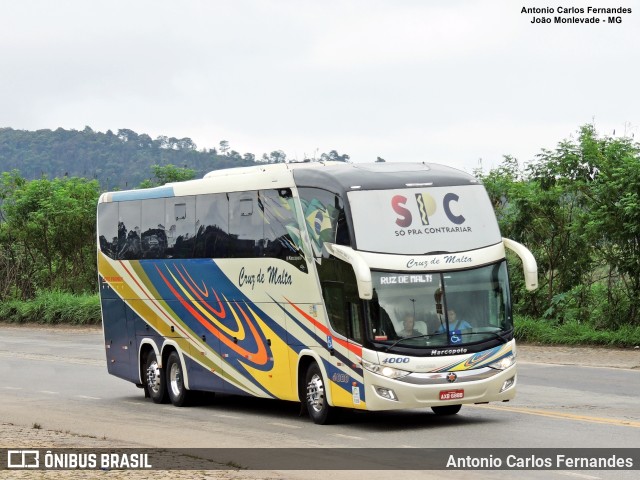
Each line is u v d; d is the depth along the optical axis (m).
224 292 21.42
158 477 13.51
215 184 21.73
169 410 22.45
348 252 17.47
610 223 29.56
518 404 19.80
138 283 24.33
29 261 57.03
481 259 17.83
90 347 39.53
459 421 18.11
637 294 30.44
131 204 24.67
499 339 17.69
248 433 17.92
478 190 18.31
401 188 17.89
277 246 19.75
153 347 23.94
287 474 13.60
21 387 27.42
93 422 20.20
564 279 32.31
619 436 15.67
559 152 31.80
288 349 19.50
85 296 52.81
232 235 21.11
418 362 17.23
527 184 32.84
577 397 20.44
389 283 17.36
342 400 17.97
